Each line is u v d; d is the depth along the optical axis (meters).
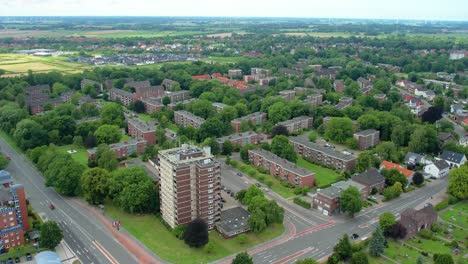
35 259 185.00
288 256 194.88
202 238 198.12
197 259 192.00
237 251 199.00
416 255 196.38
